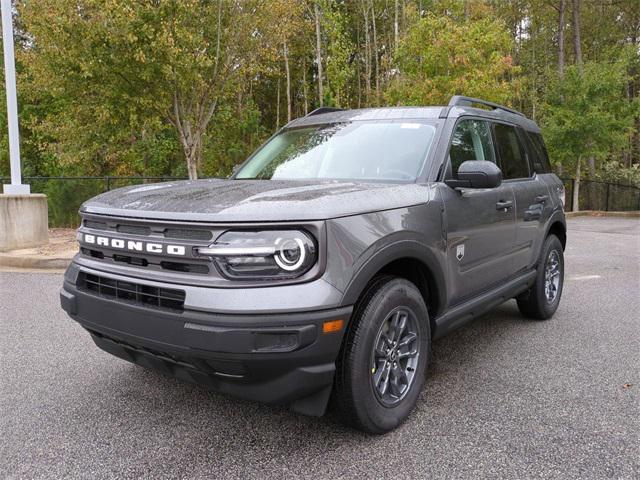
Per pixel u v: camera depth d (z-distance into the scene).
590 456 2.76
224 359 2.45
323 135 4.21
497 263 4.18
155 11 11.30
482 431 3.04
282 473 2.61
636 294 6.68
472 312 3.84
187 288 2.54
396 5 27.09
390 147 3.77
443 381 3.80
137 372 3.95
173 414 3.26
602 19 33.28
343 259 2.61
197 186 3.37
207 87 13.41
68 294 3.10
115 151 18.81
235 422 3.16
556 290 5.58
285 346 2.47
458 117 3.96
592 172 25.03
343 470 2.63
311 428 3.08
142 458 2.76
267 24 13.30
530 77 31.91
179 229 2.64
